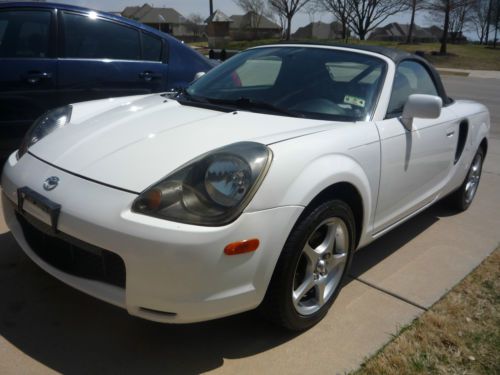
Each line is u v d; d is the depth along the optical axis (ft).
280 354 7.57
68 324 7.95
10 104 13.48
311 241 7.95
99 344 7.54
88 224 6.63
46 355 7.23
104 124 8.77
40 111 14.03
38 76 13.78
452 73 82.23
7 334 7.61
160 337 7.79
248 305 6.97
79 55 14.64
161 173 6.86
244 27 195.62
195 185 6.53
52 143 8.46
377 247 11.73
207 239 6.27
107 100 10.75
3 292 8.67
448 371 7.34
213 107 9.52
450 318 8.75
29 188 7.54
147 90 16.06
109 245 6.48
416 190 10.74
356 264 10.73
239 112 9.11
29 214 7.50
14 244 10.36
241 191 6.55
